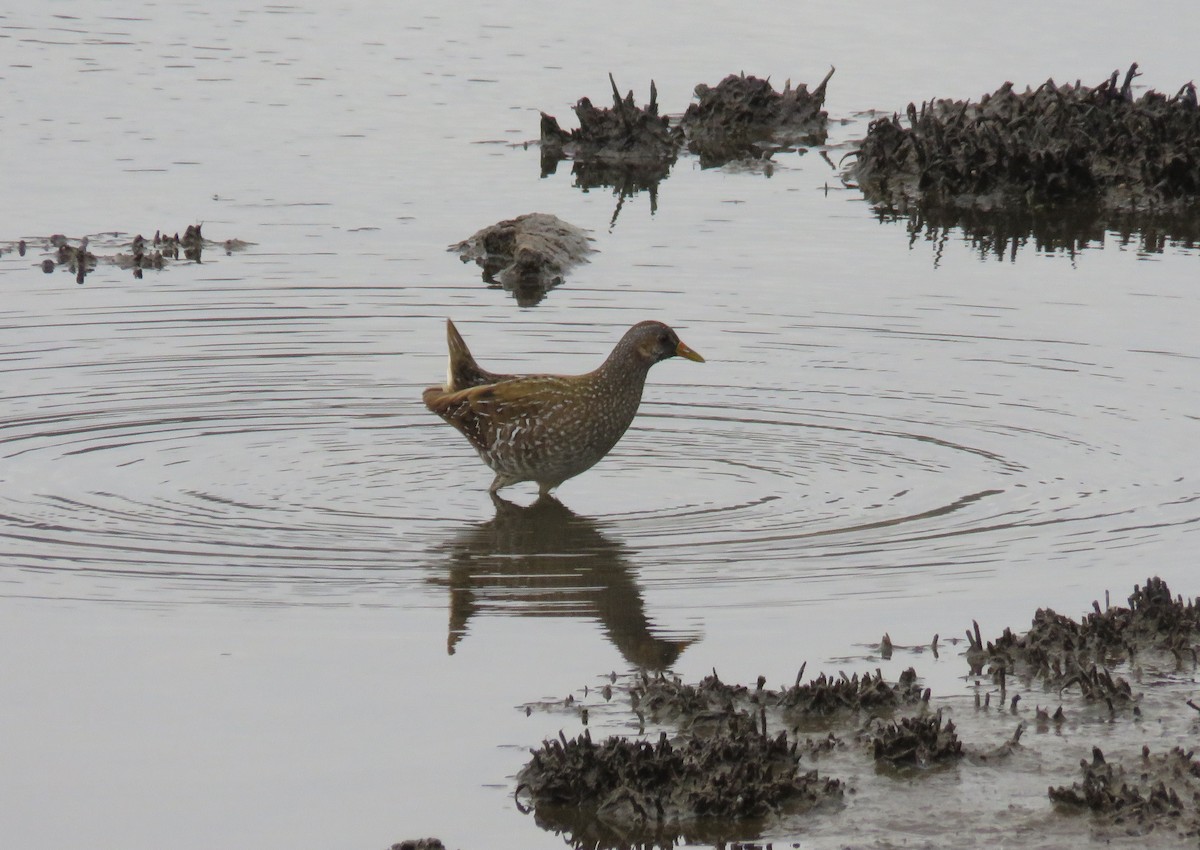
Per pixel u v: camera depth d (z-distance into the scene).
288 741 9.38
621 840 8.41
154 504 13.26
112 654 10.45
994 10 31.70
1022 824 8.49
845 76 28.09
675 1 32.97
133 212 21.61
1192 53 27.94
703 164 25.22
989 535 12.51
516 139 25.36
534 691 10.04
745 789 8.65
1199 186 23.50
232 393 16.09
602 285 19.31
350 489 13.83
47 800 8.73
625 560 12.16
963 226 22.16
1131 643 10.53
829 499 13.45
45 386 16.05
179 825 8.48
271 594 11.46
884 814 8.62
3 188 22.39
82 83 27.22
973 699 9.95
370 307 18.56
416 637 10.78
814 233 21.59
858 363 16.89
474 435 14.09
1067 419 15.26
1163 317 18.17
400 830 8.46
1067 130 24.14
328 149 24.52
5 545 12.22
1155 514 12.88
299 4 32.81
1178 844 8.26
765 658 10.47
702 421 15.52
